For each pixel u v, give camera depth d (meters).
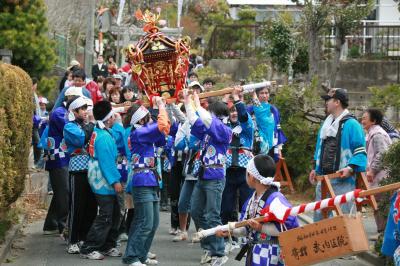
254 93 15.90
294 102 21.28
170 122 13.42
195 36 50.84
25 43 26.80
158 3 47.62
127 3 42.84
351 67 32.66
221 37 35.22
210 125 12.39
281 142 18.25
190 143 13.62
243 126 14.21
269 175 8.87
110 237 13.59
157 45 12.70
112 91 18.50
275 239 8.69
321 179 12.92
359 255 13.40
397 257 8.54
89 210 13.87
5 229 14.48
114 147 13.12
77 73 16.73
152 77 12.79
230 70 33.38
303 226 8.17
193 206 12.90
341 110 13.38
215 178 12.70
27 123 14.94
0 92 12.80
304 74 31.75
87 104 13.86
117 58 36.72
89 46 29.14
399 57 33.69
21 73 14.80
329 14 28.77
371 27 33.00
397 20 38.62
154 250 14.20
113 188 13.14
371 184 14.23
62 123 14.69
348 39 34.19
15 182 14.30
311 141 20.70
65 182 14.95
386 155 12.56
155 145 12.42
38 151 21.09
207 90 18.36
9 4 26.94
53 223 15.35
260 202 8.85
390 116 21.23
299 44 31.09
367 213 17.91
